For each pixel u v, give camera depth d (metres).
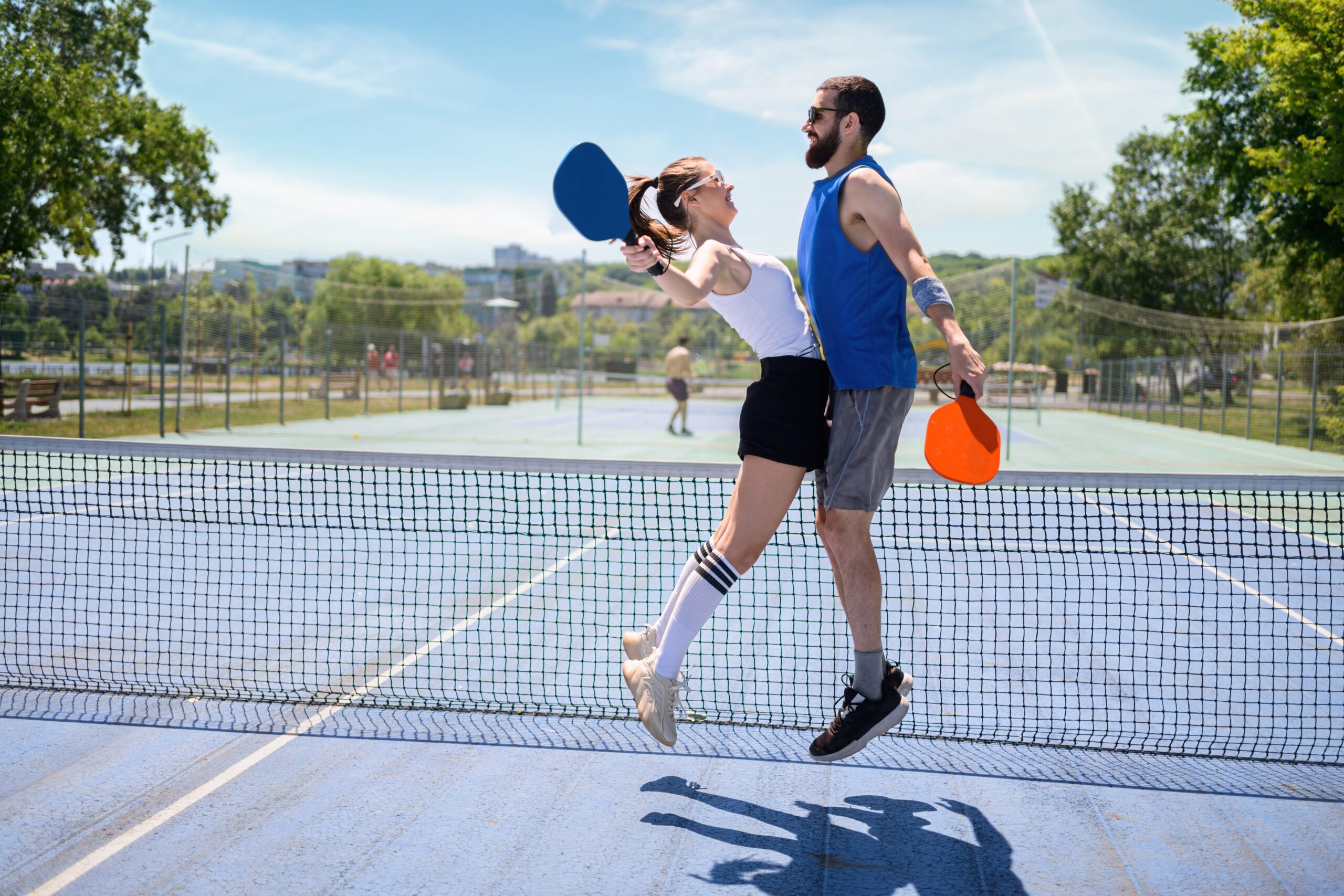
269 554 7.29
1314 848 2.66
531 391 48.12
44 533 7.88
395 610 5.63
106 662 4.45
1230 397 26.11
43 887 2.35
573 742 3.46
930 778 3.18
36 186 20.19
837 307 2.78
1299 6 19.17
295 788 2.99
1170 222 45.72
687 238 2.90
